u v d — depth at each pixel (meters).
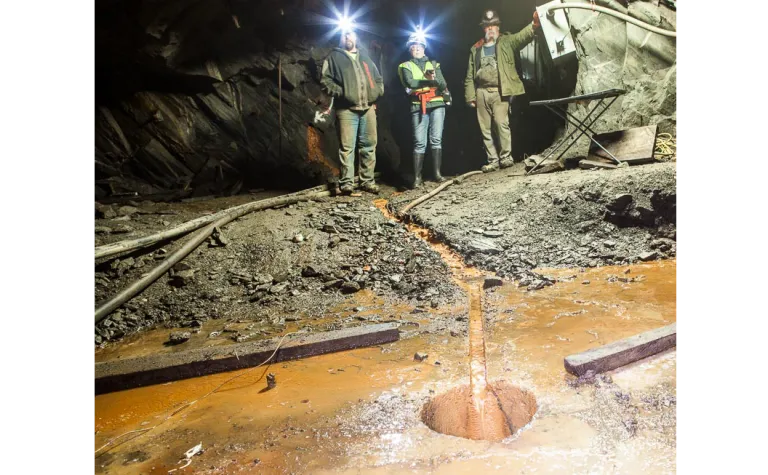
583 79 7.60
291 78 9.38
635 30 6.98
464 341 3.33
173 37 7.51
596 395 2.46
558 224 5.52
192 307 4.46
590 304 3.85
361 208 6.61
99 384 2.93
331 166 9.56
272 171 8.95
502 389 2.68
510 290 4.39
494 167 8.20
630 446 2.03
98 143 7.76
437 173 8.15
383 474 1.97
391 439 2.22
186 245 5.23
